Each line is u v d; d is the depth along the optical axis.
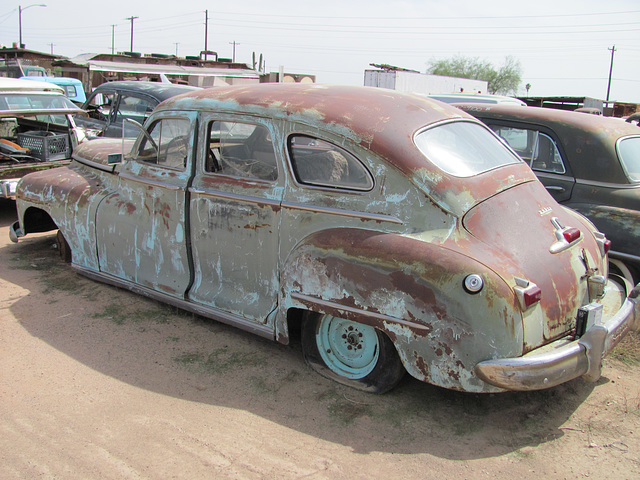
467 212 3.00
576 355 2.88
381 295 3.01
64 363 3.76
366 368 3.41
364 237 3.13
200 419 3.15
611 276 3.99
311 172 3.41
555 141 5.07
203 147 3.91
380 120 3.30
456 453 2.88
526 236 3.10
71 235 4.99
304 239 3.36
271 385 3.51
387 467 2.76
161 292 4.31
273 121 3.55
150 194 4.25
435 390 3.46
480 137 3.69
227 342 4.08
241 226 3.70
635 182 4.73
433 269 2.87
